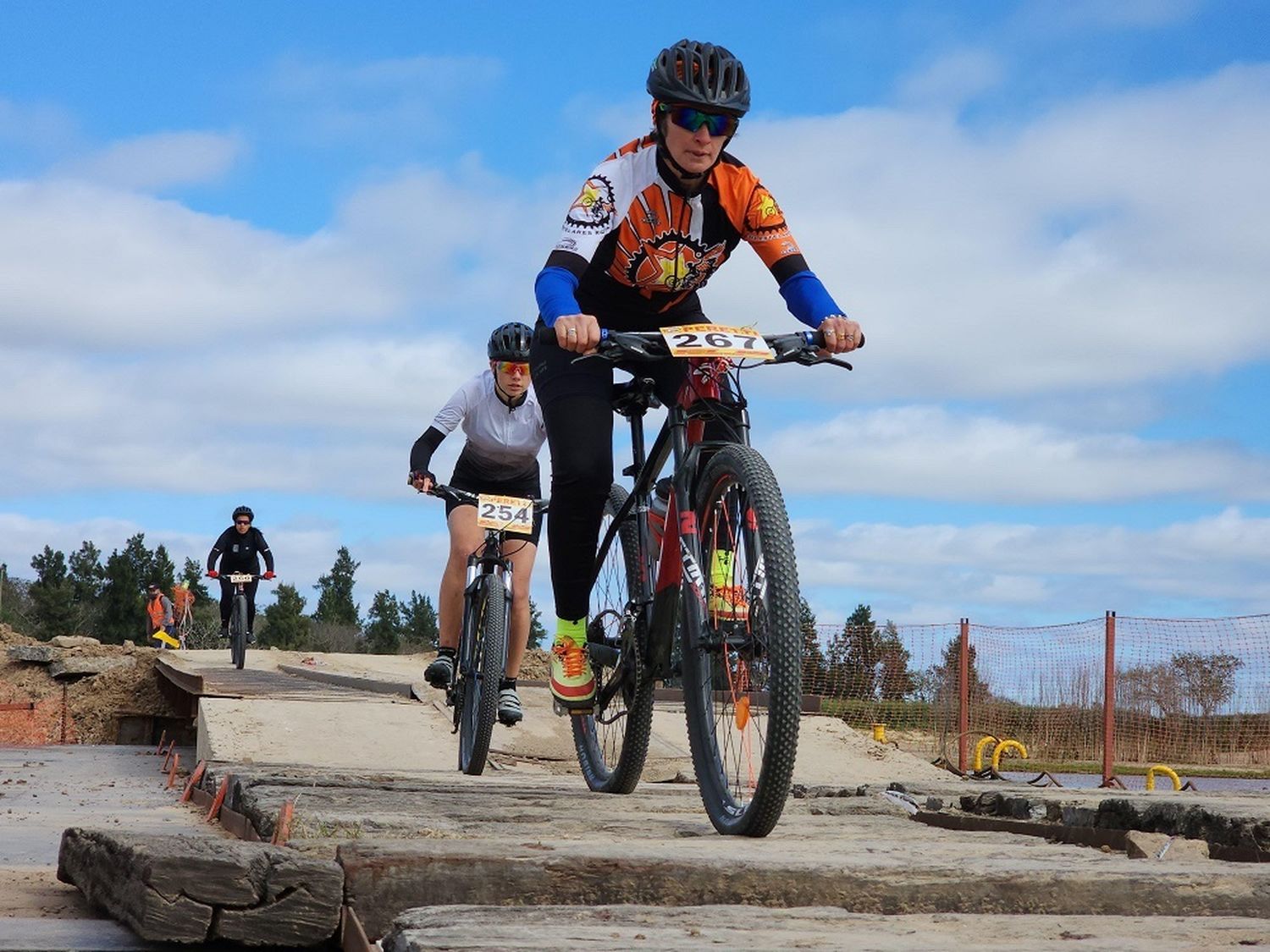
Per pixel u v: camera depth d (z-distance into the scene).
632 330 4.02
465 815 3.41
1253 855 3.10
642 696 4.09
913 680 12.30
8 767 9.05
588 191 3.67
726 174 3.78
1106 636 11.20
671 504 3.64
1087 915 2.37
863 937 1.98
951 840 3.31
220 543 14.04
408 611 66.81
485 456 6.31
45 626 60.09
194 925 2.10
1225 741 11.33
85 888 2.57
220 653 17.22
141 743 17.73
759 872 2.40
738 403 3.52
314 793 3.76
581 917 2.09
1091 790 4.44
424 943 1.81
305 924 2.16
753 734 3.22
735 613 3.36
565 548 4.01
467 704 6.16
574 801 4.07
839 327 3.50
